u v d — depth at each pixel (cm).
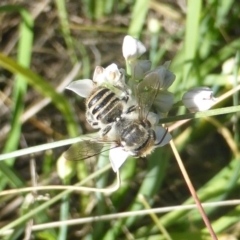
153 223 12
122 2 16
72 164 10
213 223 12
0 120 15
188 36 12
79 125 15
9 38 16
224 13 14
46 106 15
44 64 16
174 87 12
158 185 12
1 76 15
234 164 12
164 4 17
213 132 15
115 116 9
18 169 15
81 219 11
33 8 16
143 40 16
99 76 9
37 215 11
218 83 13
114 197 13
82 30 16
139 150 9
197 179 15
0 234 11
